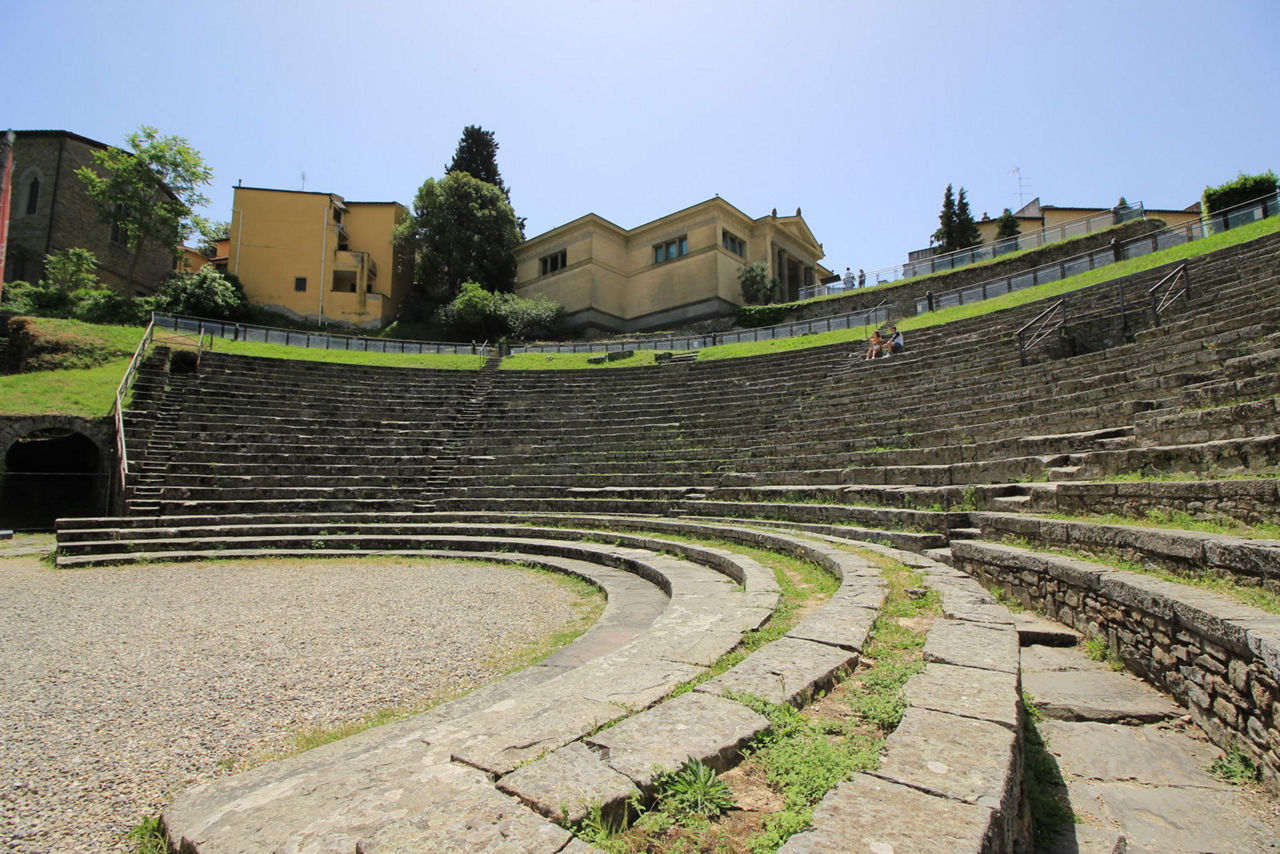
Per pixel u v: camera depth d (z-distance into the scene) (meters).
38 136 39.19
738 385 22.69
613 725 3.15
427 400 23.86
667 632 5.68
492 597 9.38
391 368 26.23
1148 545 5.65
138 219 39.91
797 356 24.34
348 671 5.98
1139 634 4.93
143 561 12.66
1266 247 14.06
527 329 42.34
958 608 5.32
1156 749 3.96
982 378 14.61
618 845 2.18
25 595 9.60
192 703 5.18
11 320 24.39
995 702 3.22
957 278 32.47
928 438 12.73
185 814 3.26
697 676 3.98
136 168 39.44
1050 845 3.07
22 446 19.91
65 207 38.94
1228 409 7.42
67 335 23.38
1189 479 7.08
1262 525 5.39
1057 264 26.52
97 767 4.07
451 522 15.88
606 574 10.60
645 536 12.70
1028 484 8.90
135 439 17.86
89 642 7.02
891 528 9.84
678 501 14.73
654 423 20.70
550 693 4.14
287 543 14.12
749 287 42.47
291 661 6.30
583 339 43.75
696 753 2.74
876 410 16.08
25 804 3.60
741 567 8.48
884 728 3.08
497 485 18.41
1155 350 11.12
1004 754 2.64
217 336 29.19
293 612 8.44
